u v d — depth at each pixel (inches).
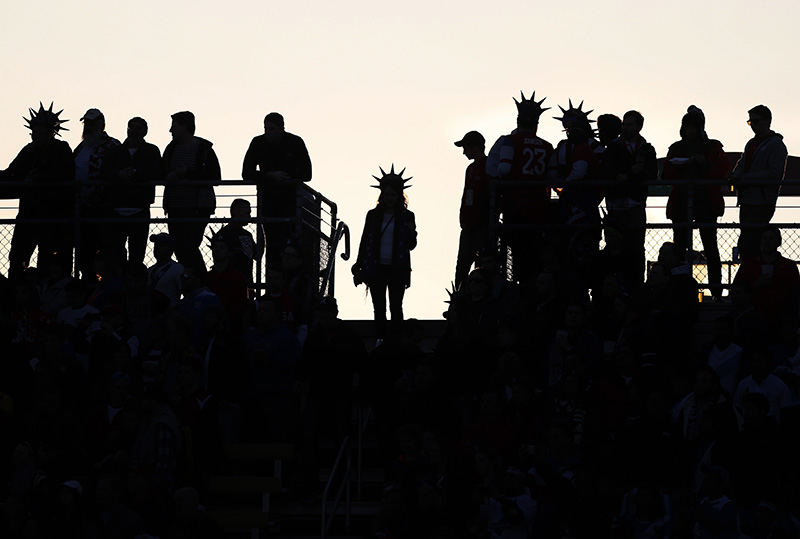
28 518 1945.1
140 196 2466.8
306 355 2108.8
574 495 1862.7
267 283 2422.5
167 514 1891.0
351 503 2092.8
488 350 2105.1
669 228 2354.8
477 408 2140.7
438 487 1903.3
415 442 1911.9
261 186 2455.7
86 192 2481.5
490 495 1889.8
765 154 2351.1
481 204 2434.8
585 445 1941.4
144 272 2268.7
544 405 2020.2
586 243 2329.0
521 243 2388.0
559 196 2379.4
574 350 2080.5
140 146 2472.9
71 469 2005.4
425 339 2479.1
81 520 1945.1
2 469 2062.0
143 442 1975.9
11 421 2078.0
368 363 2100.1
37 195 2484.0
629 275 2242.9
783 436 1955.0
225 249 2305.6
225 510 2006.6
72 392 2135.8
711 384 1930.4
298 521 2047.2
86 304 2326.5
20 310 2314.2
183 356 2089.1
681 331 2097.7
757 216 2363.4
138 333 2245.3
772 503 1861.5
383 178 2427.4
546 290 2192.4
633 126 2347.4
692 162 2380.7
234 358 2096.5
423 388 2038.6
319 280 2657.5
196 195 2468.0
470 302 2235.5
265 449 2069.4
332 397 2097.7
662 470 1889.8
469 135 2481.5
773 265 2228.1
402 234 2417.6
